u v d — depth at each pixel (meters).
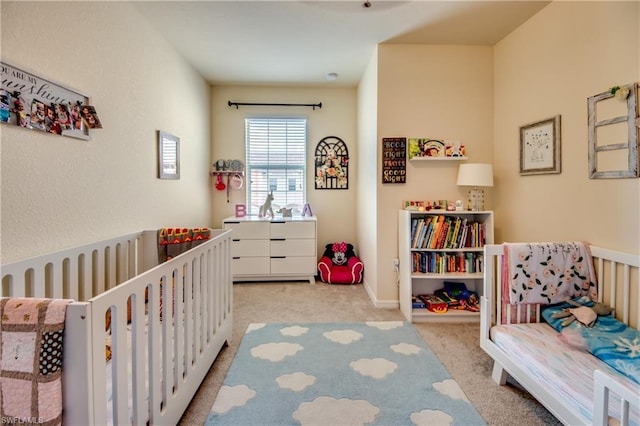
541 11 2.37
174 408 1.40
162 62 2.74
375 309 2.98
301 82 4.03
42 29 1.48
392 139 2.96
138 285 1.12
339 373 1.89
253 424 1.48
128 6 2.20
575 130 2.07
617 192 1.80
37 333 0.82
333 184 4.32
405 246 2.78
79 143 1.73
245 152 4.23
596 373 1.08
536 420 1.51
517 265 1.89
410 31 2.71
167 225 2.84
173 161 2.95
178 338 1.44
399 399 1.65
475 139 2.99
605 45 1.85
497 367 1.80
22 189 1.40
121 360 1.02
